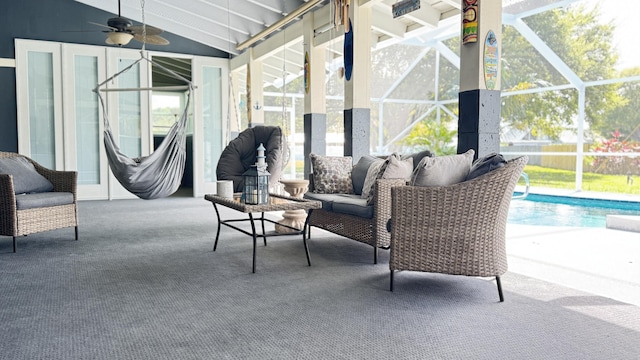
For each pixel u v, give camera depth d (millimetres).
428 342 2105
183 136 5699
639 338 2154
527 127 11875
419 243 2793
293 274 3258
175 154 5578
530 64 11531
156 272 3309
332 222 4082
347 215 3854
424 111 13516
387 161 3627
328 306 2594
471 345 2074
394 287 2951
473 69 4023
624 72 10273
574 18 10812
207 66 9094
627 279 3156
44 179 4434
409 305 2611
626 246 4273
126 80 8406
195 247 4164
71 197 4410
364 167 4477
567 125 11172
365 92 5859
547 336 2176
